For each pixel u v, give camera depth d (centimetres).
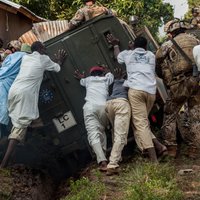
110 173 738
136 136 777
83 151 863
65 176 866
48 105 822
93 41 819
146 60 794
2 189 700
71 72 822
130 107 779
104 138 796
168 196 625
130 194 641
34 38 987
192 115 820
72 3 2055
